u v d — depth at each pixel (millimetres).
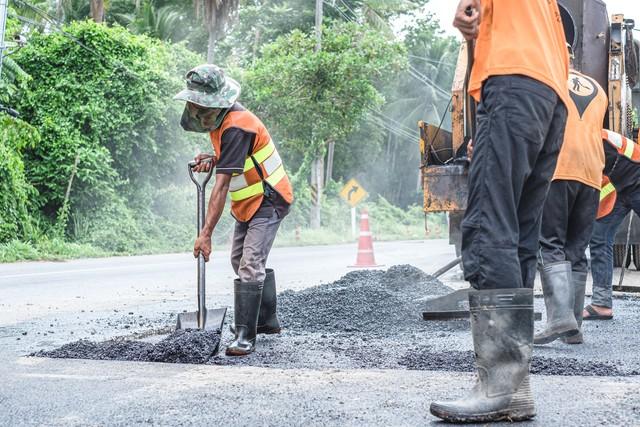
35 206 22344
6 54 20016
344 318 6430
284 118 30953
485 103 3086
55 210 23250
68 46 23516
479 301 3059
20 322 6922
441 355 4754
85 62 23656
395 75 31609
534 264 3281
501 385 3059
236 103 5219
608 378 4000
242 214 5324
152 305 8367
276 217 5340
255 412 3367
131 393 3785
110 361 4730
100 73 23812
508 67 3031
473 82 3164
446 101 52250
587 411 3260
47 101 23234
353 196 32500
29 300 9047
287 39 31969
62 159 22734
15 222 20281
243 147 5090
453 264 7934
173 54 28203
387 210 47312
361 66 29969
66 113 23266
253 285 5074
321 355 4926
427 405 3426
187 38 41719
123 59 24219
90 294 9773
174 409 3447
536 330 6043
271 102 30781
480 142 3082
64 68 23453
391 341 5594
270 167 5297
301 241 29406
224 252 22734
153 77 24812
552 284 5246
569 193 5484
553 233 5387
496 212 3021
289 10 42594
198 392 3787
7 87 20781
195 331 5203
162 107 24719
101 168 23234
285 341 5586
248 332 5047
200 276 5453
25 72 22125
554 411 3264
